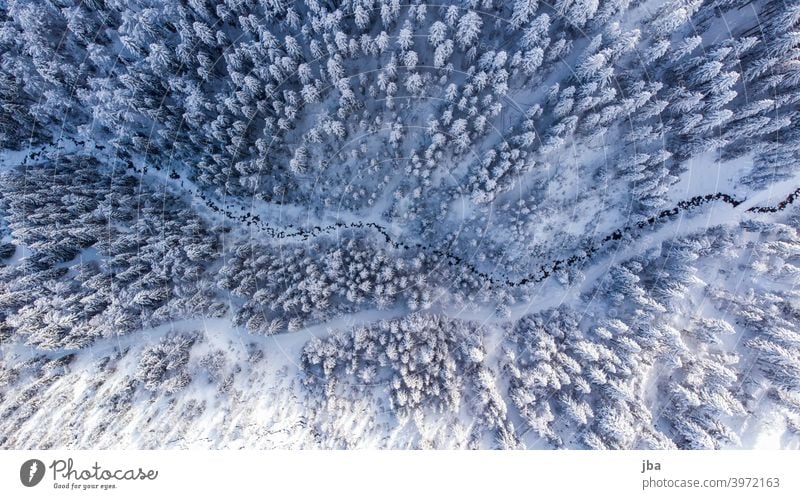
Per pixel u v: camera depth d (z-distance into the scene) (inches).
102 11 1918.1
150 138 1967.3
